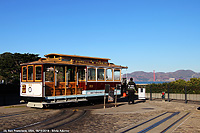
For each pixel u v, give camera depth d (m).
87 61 19.78
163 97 22.17
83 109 16.41
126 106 18.34
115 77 21.75
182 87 25.78
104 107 16.97
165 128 9.44
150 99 23.73
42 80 15.83
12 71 38.34
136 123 10.69
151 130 9.04
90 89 19.33
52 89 16.70
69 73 18.45
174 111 15.24
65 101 17.20
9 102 21.48
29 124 10.30
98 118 12.29
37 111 15.04
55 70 16.94
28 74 16.58
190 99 23.72
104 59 21.67
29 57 39.34
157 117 12.58
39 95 15.82
